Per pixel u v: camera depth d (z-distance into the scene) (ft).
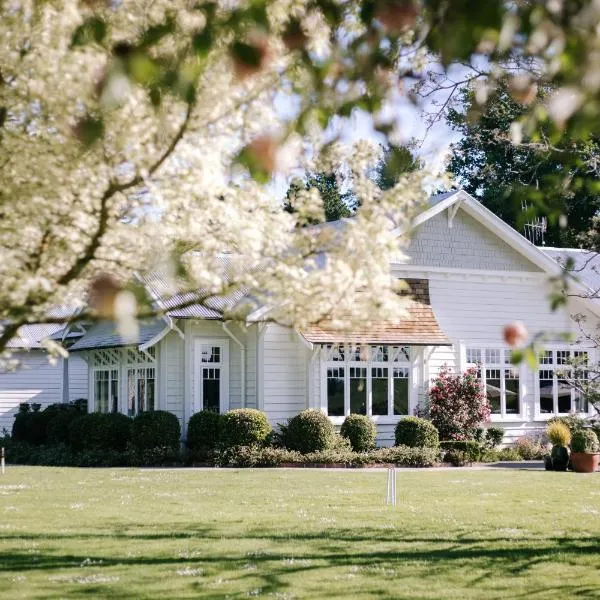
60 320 17.24
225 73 16.48
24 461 86.02
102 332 91.97
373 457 75.51
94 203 17.57
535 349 11.80
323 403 80.48
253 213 19.67
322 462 74.79
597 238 40.68
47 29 17.21
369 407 81.82
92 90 16.25
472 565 33.94
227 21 10.57
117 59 10.12
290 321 18.08
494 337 89.56
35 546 37.45
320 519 45.24
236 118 18.25
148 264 18.03
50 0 17.07
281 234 18.86
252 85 17.33
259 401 79.46
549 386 91.61
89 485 60.18
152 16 15.94
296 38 10.87
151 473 68.49
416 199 18.11
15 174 17.42
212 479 63.82
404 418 80.74
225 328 79.36
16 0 17.35
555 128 11.09
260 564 33.76
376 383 83.35
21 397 114.83
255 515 46.52
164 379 80.94
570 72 10.04
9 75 17.75
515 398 90.33
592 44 9.61
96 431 80.28
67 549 36.86
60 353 17.49
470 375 84.53
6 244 17.63
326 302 17.71
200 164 17.61
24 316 16.20
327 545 38.06
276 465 74.59
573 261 15.60
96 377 95.04
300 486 59.47
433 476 67.10
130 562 34.14
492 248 90.07
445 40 10.01
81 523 43.83
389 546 37.86
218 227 19.02
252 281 18.16
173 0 16.01
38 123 17.74
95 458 77.30
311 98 12.98
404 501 52.31
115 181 17.63
